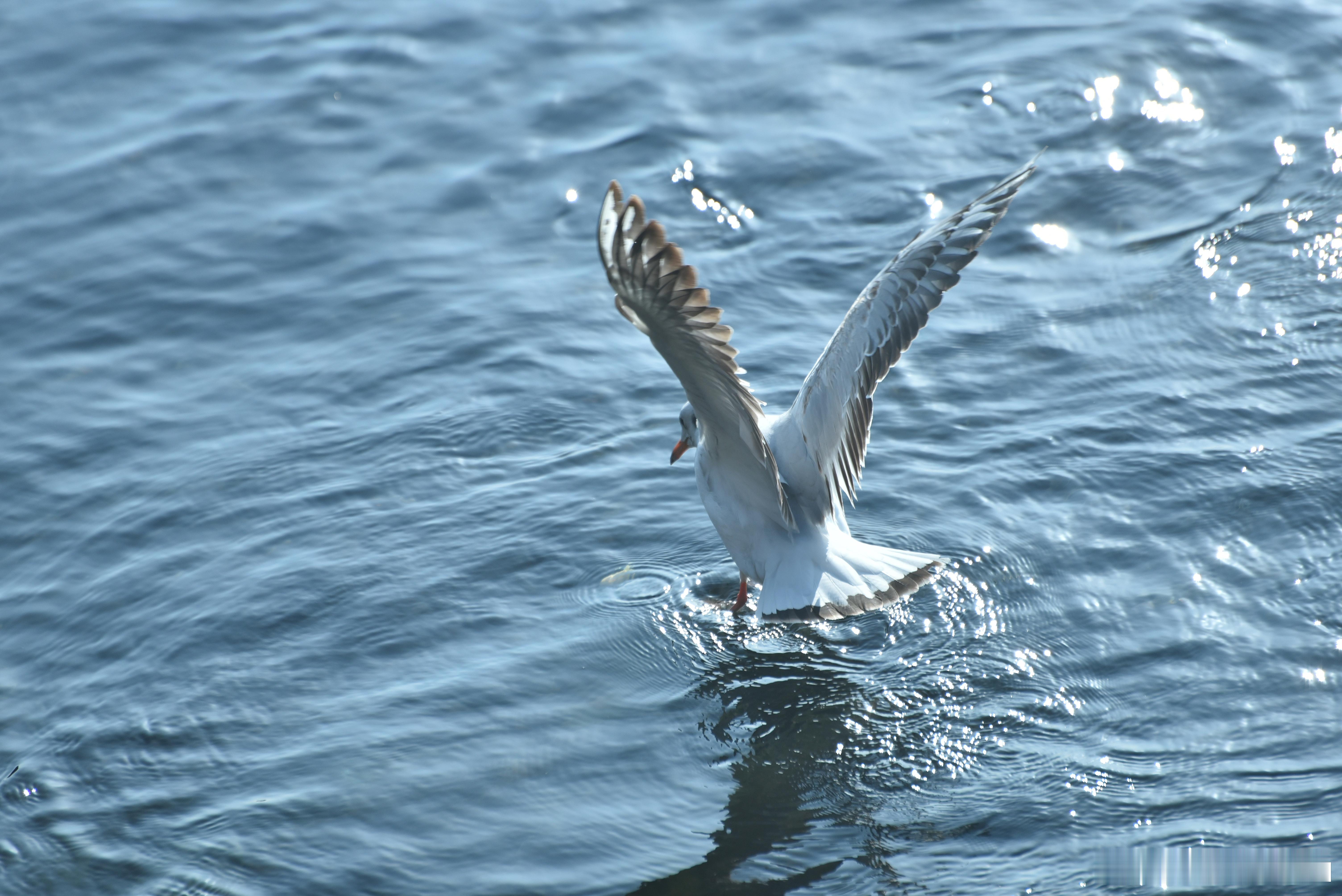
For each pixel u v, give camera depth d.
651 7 20.30
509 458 12.55
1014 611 10.13
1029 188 15.73
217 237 16.38
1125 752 8.75
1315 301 13.41
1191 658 9.47
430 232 16.27
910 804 8.54
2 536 12.18
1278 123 16.33
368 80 19.09
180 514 12.20
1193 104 16.88
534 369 13.84
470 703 9.71
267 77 19.30
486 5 20.66
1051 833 8.19
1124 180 15.71
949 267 9.20
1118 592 10.19
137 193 17.19
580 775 9.01
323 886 8.25
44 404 13.93
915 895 7.85
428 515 11.83
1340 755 8.50
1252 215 14.84
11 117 18.70
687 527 11.51
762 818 8.55
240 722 9.71
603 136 17.53
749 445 9.21
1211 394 12.28
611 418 13.02
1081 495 11.24
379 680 10.02
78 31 20.50
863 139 16.95
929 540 10.92
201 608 10.96
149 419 13.62
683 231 15.72
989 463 11.75
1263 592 9.99
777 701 9.53
